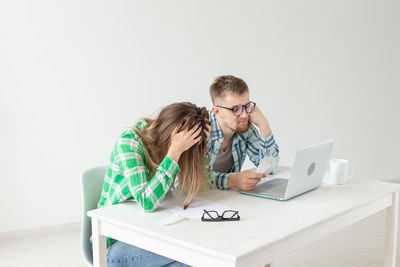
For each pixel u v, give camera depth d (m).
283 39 4.02
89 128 3.32
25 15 3.01
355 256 2.84
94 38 3.24
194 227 1.37
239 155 2.38
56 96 3.18
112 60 3.33
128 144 1.63
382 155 4.78
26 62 3.05
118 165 1.64
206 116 1.67
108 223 1.49
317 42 4.20
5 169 3.07
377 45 4.58
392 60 4.70
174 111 1.63
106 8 3.26
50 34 3.10
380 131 4.73
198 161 1.65
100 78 3.30
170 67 3.55
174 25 3.52
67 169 3.29
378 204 1.80
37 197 3.20
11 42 2.99
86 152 3.34
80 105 3.26
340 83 4.40
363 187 1.89
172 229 1.35
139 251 1.63
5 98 3.01
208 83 3.73
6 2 2.95
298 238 1.38
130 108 3.45
